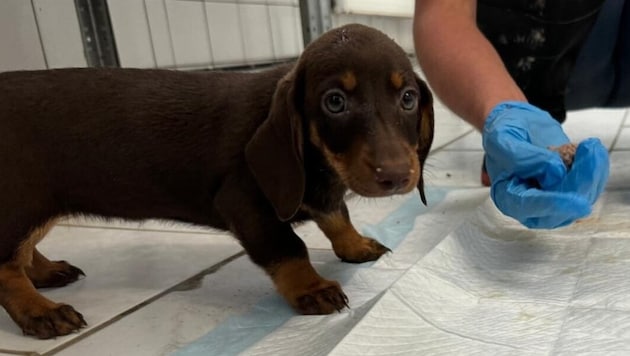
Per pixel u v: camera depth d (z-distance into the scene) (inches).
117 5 24.2
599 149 10.1
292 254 11.6
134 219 13.0
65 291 13.1
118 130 12.1
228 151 11.7
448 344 9.1
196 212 12.6
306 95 11.0
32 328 11.0
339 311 11.1
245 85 12.1
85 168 12.2
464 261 11.9
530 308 10.0
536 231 13.2
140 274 13.8
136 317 11.6
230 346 10.2
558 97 18.2
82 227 17.3
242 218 11.6
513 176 10.9
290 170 10.8
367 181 10.2
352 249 13.5
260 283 12.9
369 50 10.8
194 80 12.5
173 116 12.0
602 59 18.9
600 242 12.4
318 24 32.1
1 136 11.5
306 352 9.5
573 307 9.9
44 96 12.0
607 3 17.6
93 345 10.6
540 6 16.5
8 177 11.5
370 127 10.5
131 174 12.2
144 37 25.6
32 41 21.0
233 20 31.2
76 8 22.6
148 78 12.6
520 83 17.8
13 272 11.6
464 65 13.2
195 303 12.0
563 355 8.5
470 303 10.5
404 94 11.0
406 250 13.8
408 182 10.2
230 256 14.6
